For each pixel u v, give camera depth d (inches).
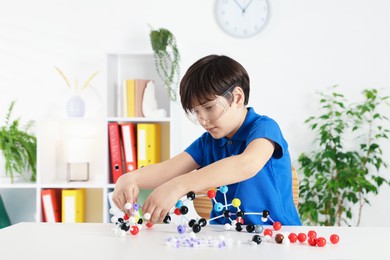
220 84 46.6
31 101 114.8
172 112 103.8
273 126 49.9
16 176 111.1
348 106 112.2
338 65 112.7
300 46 112.7
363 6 112.7
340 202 106.6
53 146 112.5
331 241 35.1
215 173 42.6
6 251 32.1
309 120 110.0
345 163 105.1
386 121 111.6
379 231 40.1
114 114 110.7
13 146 105.2
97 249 32.7
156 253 31.5
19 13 115.6
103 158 113.4
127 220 43.9
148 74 114.0
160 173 53.7
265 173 50.9
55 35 115.3
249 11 112.7
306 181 106.9
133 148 104.1
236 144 53.2
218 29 113.5
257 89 112.9
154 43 105.2
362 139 112.0
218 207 42.1
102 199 115.0
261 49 113.0
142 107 106.3
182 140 112.1
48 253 31.4
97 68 115.0
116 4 114.8
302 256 30.9
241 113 52.0
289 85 112.7
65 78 114.6
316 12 112.8
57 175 115.1
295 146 112.5
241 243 35.0
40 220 102.9
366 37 112.4
